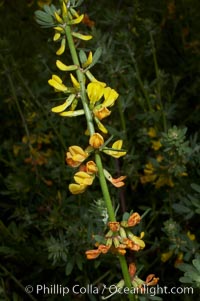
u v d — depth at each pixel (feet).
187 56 1.66
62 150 1.28
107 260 1.06
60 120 1.33
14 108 1.50
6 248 1.16
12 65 1.38
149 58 1.55
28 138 1.34
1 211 1.38
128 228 0.64
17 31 1.80
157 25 1.65
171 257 1.11
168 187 1.18
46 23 0.65
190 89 1.52
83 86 0.63
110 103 0.62
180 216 1.16
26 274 1.23
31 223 1.22
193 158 1.08
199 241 1.15
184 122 1.41
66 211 1.22
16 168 1.32
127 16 1.57
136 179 1.23
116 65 1.26
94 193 1.18
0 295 1.01
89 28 1.56
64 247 1.03
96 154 0.62
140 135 1.28
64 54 1.45
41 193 1.30
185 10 1.71
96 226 1.12
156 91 1.31
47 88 1.44
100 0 1.77
